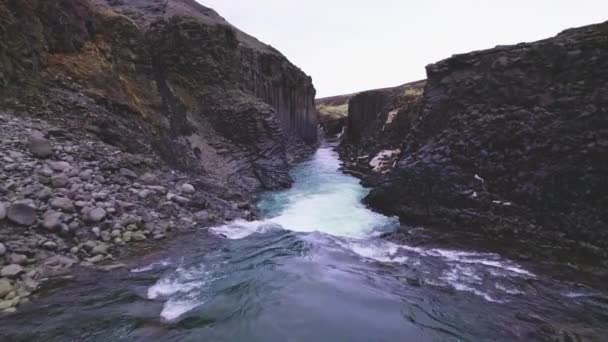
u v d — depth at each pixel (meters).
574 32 14.20
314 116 66.38
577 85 12.91
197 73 27.17
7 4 14.18
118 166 13.60
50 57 15.98
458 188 14.62
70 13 17.92
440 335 6.46
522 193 12.91
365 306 7.47
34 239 8.54
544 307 7.73
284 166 26.25
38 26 15.62
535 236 12.00
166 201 13.41
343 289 8.29
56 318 6.26
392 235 13.51
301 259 10.36
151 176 14.52
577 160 11.95
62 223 9.31
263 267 9.52
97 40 19.52
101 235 9.91
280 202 19.61
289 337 6.13
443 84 17.83
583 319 7.22
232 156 23.89
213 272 9.01
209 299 7.45
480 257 11.01
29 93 13.82
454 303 7.82
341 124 82.44
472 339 6.35
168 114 21.38
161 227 11.62
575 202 11.65
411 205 15.99
